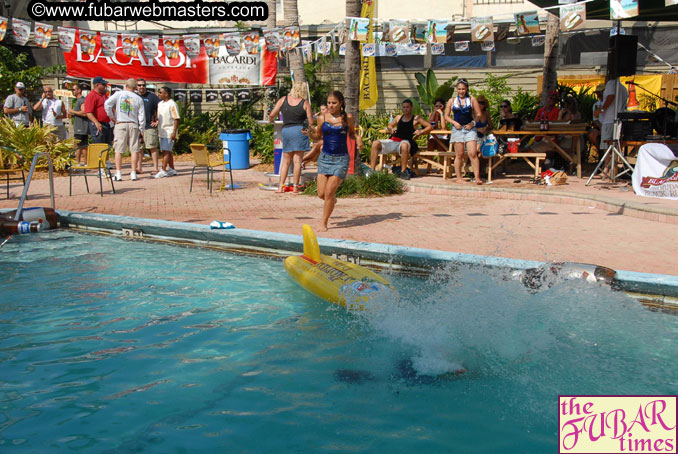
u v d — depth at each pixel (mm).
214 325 4570
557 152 12383
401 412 3268
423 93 16094
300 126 10414
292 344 4199
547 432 3059
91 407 3318
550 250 6176
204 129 18141
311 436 3020
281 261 6410
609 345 4035
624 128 10555
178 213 8547
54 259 6504
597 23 16828
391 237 6859
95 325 4562
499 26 14031
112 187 10414
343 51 13180
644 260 5742
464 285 5023
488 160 11203
